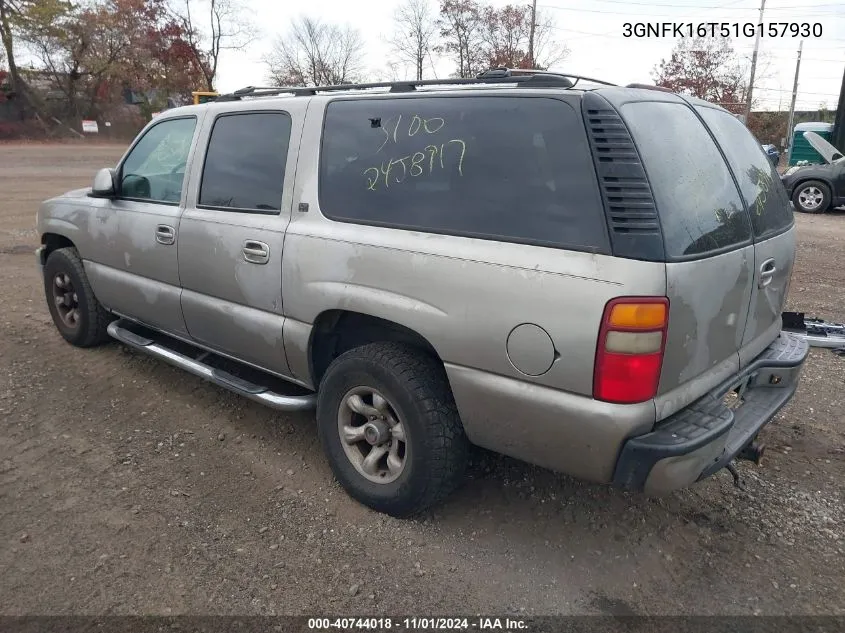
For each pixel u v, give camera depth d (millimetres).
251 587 2674
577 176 2428
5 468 3463
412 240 2797
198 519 3092
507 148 2635
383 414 3037
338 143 3189
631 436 2371
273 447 3752
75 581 2674
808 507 3262
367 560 2846
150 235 4043
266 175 3459
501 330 2531
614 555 2906
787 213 3479
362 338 3346
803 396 4488
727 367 2857
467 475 3467
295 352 3336
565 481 3430
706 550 2951
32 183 16688
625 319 2266
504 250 2535
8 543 2887
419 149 2898
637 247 2275
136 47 40062
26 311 6035
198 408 4188
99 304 4859
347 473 3205
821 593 2703
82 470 3467
